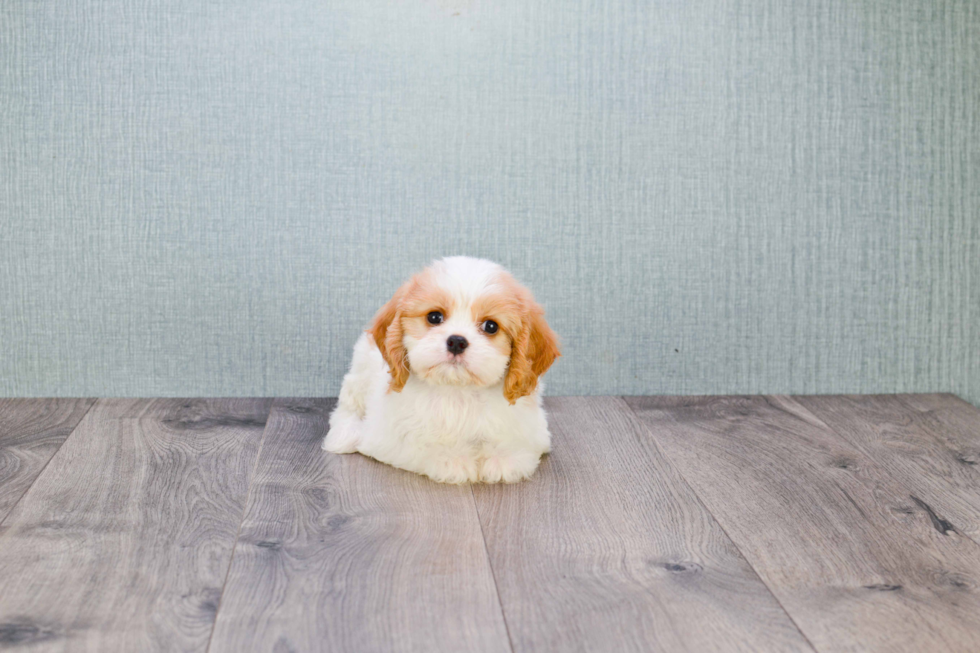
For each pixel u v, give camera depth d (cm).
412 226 187
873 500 138
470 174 186
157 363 188
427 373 135
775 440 167
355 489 138
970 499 139
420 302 138
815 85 190
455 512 130
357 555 116
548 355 143
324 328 189
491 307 137
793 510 134
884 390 202
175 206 182
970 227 198
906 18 190
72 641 94
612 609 103
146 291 185
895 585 111
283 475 144
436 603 104
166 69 178
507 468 143
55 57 176
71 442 158
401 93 183
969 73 193
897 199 196
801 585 110
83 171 180
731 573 113
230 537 120
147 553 115
